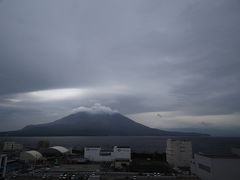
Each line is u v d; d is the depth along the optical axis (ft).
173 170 198.80
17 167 202.18
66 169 199.72
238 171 147.33
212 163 148.97
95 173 180.04
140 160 231.50
